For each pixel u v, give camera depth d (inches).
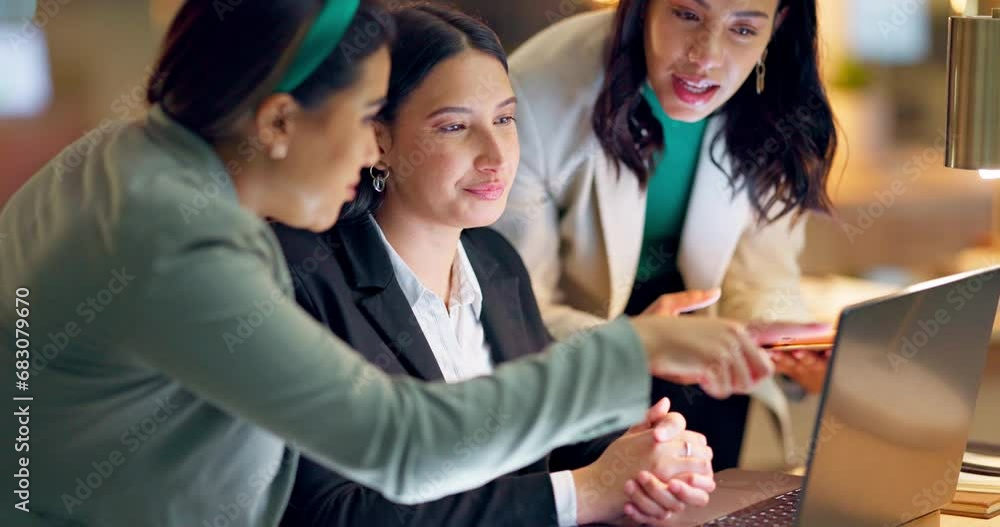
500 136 65.7
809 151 89.9
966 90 69.1
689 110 84.0
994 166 69.2
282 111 43.7
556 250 91.1
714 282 92.7
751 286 96.0
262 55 42.8
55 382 44.9
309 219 46.1
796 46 86.7
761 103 87.7
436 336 67.6
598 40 86.4
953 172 159.0
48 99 123.7
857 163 158.2
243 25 42.9
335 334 62.5
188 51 44.0
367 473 42.3
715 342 43.8
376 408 41.7
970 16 69.1
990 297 59.8
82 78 123.8
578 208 89.1
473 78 64.5
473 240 73.1
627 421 44.2
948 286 56.0
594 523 62.1
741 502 63.7
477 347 70.4
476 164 64.9
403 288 66.7
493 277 72.4
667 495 61.6
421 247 67.0
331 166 44.6
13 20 122.5
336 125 44.1
